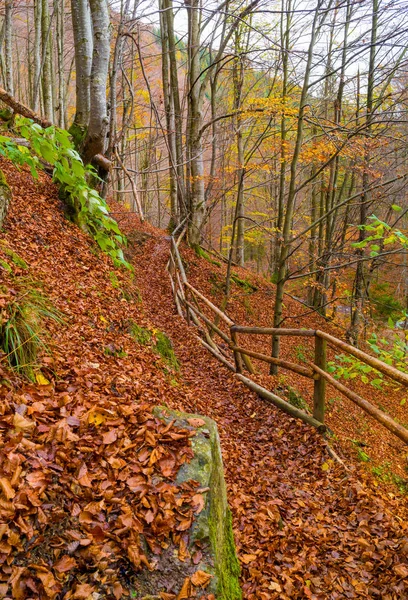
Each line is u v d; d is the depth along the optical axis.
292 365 5.07
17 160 2.74
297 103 9.49
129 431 2.62
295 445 4.69
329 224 14.14
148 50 21.38
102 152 7.32
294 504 3.70
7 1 12.91
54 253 5.78
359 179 14.41
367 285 13.59
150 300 9.48
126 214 14.53
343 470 4.32
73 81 29.56
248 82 17.08
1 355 2.82
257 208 25.52
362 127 7.67
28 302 3.72
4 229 5.30
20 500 1.92
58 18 17.12
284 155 10.15
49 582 1.75
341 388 4.11
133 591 1.90
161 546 2.09
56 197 7.18
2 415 2.35
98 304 5.37
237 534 3.10
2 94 3.80
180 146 14.75
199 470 2.48
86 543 1.94
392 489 4.95
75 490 2.14
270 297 15.65
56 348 3.55
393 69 9.93
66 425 2.44
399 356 4.84
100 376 3.54
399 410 10.98
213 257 16.86
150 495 2.23
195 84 13.77
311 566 2.98
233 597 2.22
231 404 5.59
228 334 11.33
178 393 4.81
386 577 2.94
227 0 6.51
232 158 17.31
